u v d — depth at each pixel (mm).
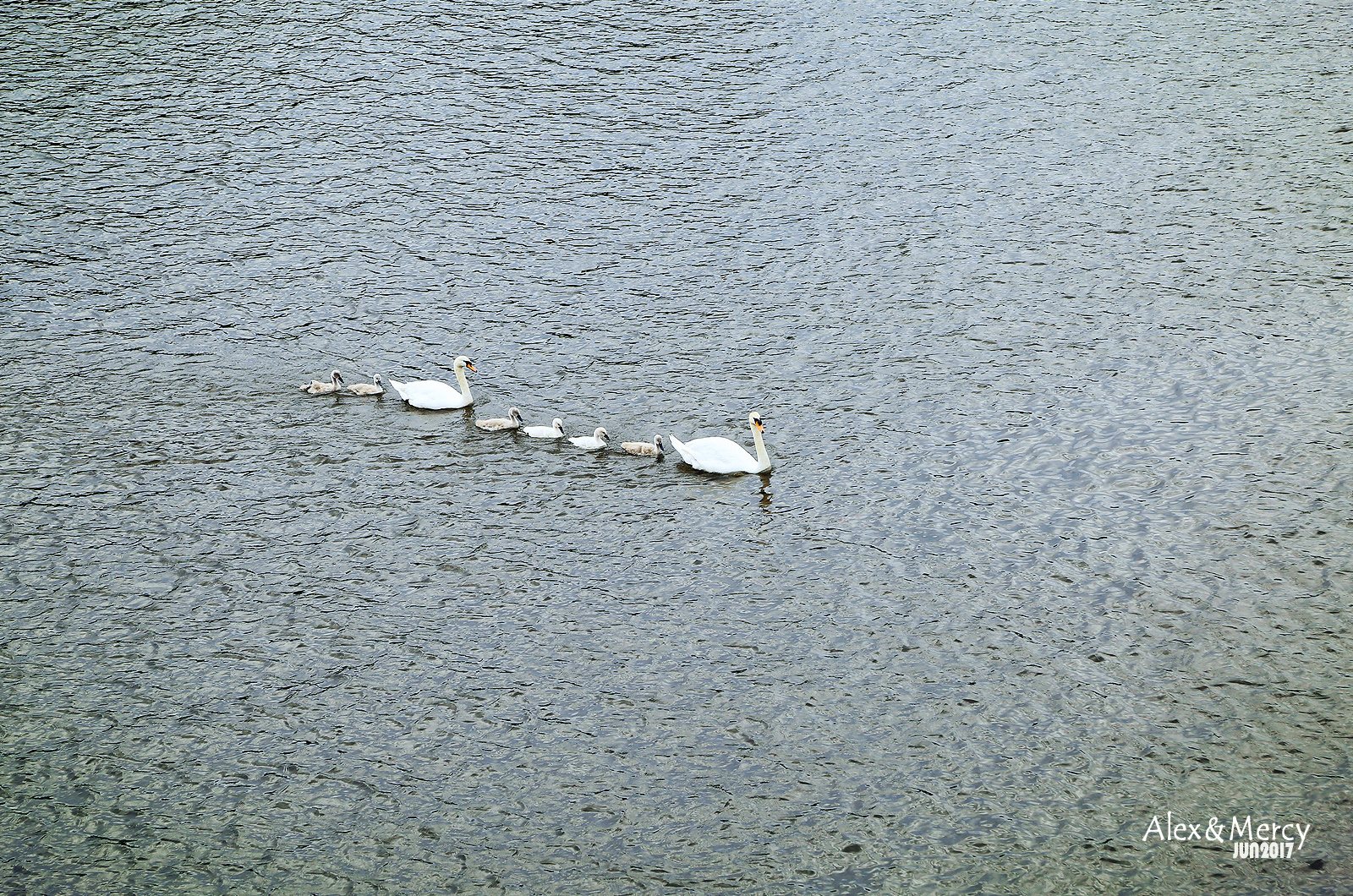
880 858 29125
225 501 42062
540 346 50469
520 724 33188
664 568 38844
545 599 37625
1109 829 29609
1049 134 64625
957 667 34656
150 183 61719
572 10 79312
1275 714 32469
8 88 69312
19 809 30734
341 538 40344
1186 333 49312
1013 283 53312
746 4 80062
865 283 53781
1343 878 28016
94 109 67750
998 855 29078
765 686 34250
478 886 28688
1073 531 39656
